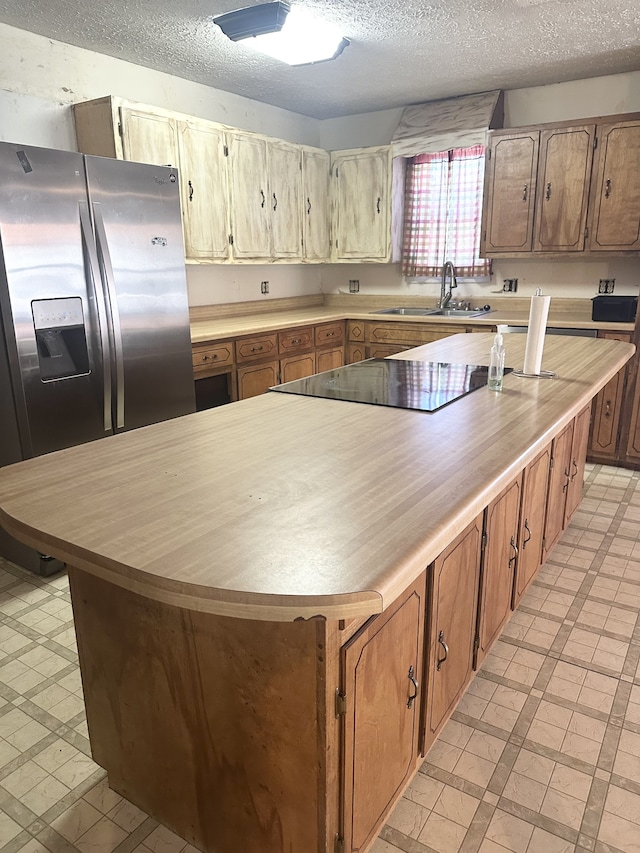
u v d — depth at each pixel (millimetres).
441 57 3479
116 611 1289
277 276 4941
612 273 4164
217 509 1124
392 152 4496
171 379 3133
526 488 1925
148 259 2900
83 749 1689
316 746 1074
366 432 1602
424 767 1603
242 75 3801
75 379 2635
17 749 1690
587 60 3580
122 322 2826
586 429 2801
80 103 3225
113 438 1594
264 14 2729
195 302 4242
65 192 2490
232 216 3896
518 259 4480
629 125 3629
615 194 3758
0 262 2322
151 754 1365
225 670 1144
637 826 1429
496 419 1710
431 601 1332
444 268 4574
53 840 1420
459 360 2641
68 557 996
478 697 1861
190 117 3504
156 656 1247
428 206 4723
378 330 4547
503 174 4094
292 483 1247
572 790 1528
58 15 2807
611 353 2725
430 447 1465
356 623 1067
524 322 3912
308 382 2232
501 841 1396
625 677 1943
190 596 859
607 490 3451
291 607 827
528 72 3805
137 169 2783
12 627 2268
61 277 2520
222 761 1224
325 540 990
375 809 1262
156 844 1402
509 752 1650
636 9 2785
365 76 3846
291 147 4344
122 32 3029
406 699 1312
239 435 1599
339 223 4871
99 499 1183
